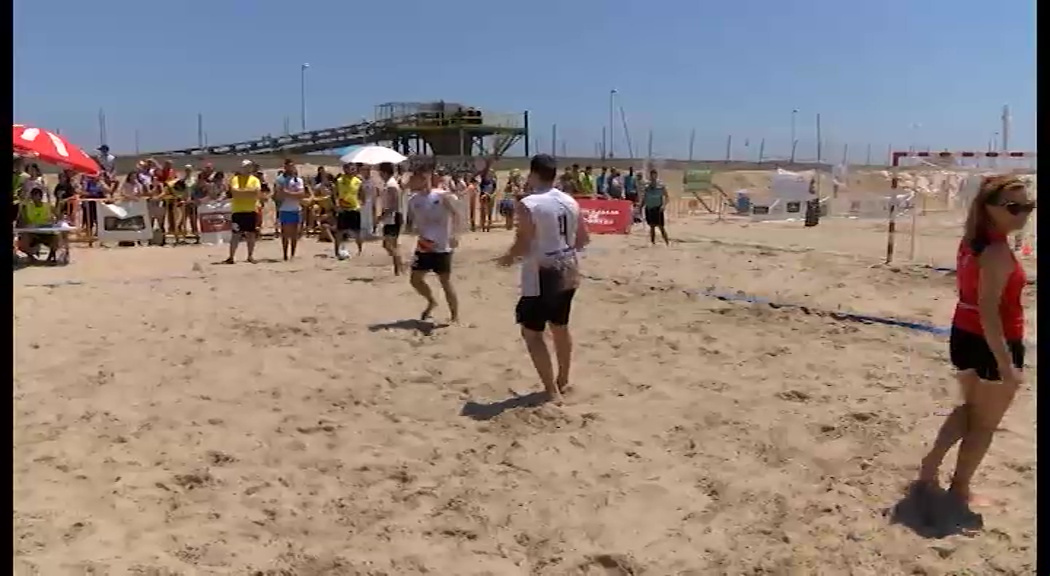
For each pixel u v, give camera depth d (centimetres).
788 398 611
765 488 459
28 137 1439
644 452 512
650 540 404
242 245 1739
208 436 542
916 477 467
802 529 411
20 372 686
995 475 462
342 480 475
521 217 583
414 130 4553
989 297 375
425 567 382
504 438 537
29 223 1399
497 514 432
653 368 695
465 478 477
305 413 586
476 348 761
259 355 741
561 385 629
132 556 391
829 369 686
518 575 375
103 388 643
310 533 415
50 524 420
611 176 2394
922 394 616
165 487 466
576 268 600
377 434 546
